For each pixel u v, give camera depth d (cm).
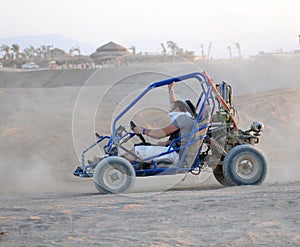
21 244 909
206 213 1120
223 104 1555
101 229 1002
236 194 1342
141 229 994
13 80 7450
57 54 18150
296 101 3431
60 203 1325
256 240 893
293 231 943
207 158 1566
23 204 1349
